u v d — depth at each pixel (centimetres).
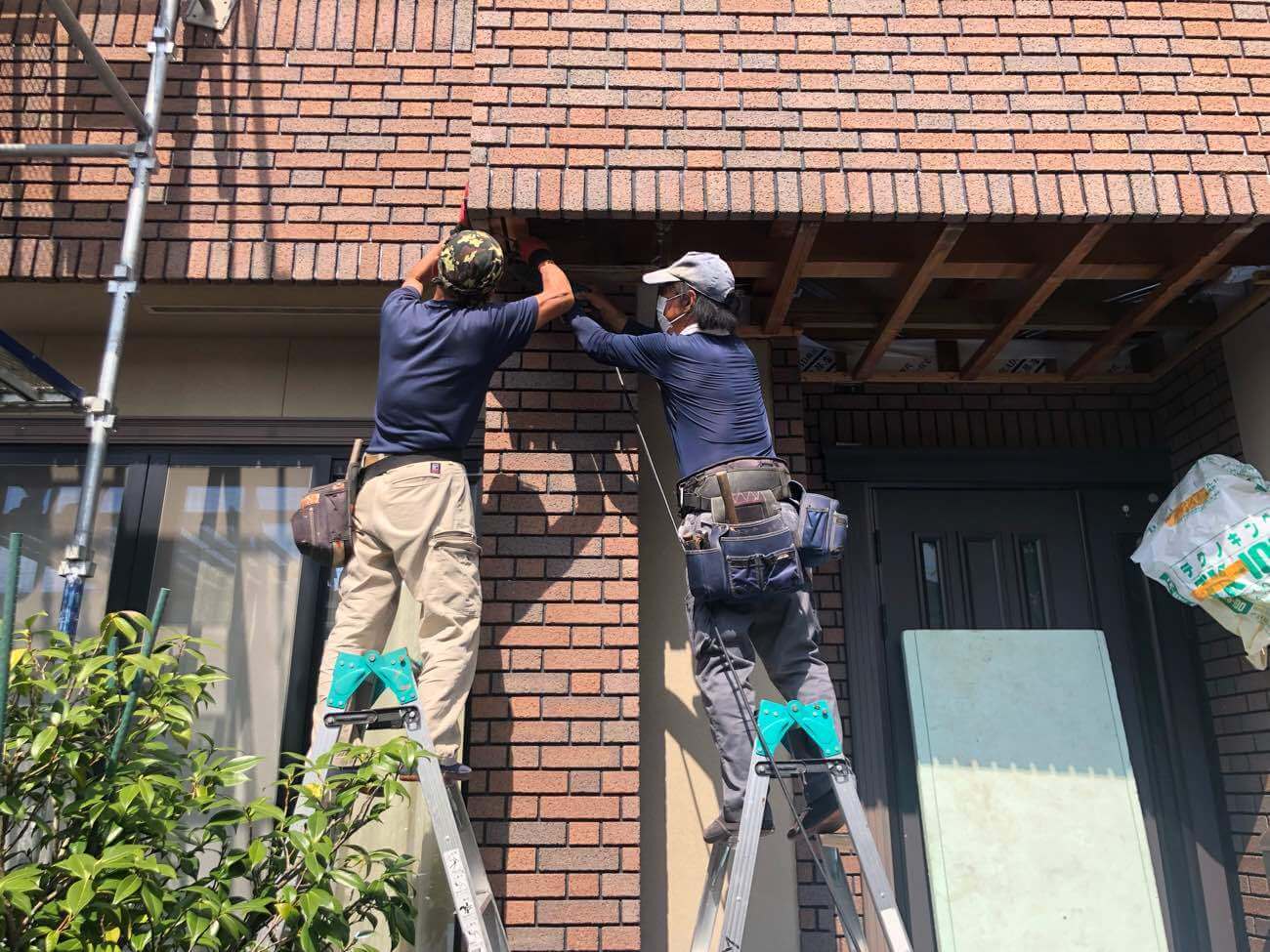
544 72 328
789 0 340
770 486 274
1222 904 412
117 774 218
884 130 327
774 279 371
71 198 359
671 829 340
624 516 339
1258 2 350
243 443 398
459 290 293
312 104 376
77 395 361
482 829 306
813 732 251
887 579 454
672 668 356
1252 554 356
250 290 365
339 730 246
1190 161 327
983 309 420
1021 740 393
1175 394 459
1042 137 327
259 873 226
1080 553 460
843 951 391
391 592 280
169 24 341
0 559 384
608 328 354
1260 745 401
